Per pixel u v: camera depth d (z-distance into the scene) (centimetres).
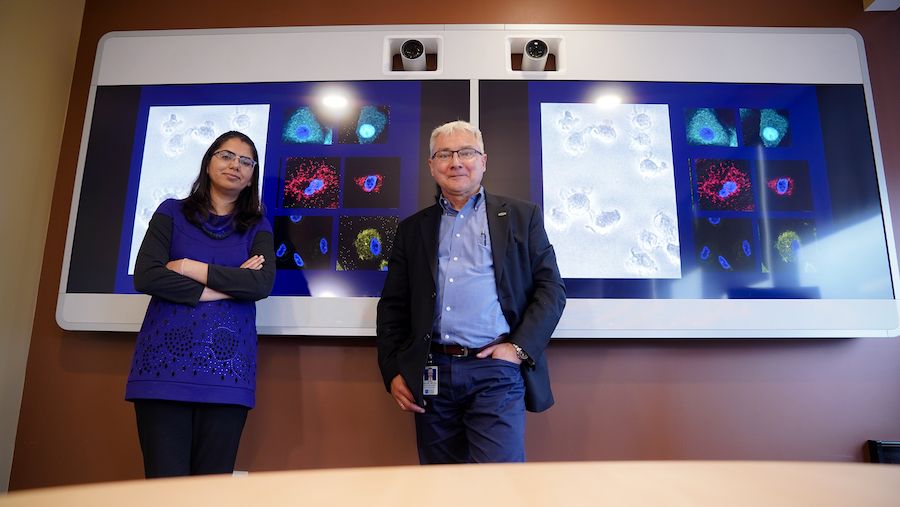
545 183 203
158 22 227
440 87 210
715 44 214
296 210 203
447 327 154
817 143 206
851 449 192
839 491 28
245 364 155
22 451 195
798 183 203
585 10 225
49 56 216
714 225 200
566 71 211
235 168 169
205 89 214
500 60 212
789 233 199
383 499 26
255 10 227
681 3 225
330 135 208
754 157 205
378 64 213
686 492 28
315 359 200
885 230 199
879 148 205
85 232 202
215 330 151
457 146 164
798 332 192
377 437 195
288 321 194
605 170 204
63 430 196
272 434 195
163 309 151
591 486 29
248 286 156
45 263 209
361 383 198
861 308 194
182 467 143
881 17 223
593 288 195
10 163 200
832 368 198
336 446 194
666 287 195
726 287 195
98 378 200
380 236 200
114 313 196
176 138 210
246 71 215
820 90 210
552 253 165
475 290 155
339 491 27
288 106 211
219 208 172
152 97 214
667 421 194
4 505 24
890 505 26
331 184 204
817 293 195
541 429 194
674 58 212
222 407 150
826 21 223
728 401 196
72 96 224
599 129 207
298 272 198
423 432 158
